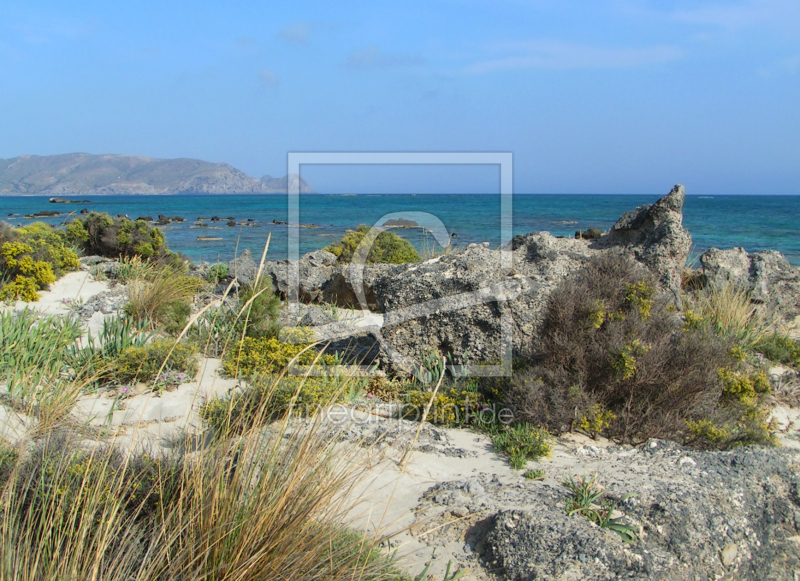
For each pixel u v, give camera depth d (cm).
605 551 370
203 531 295
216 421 443
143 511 348
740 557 408
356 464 423
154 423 579
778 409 716
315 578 294
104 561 286
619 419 605
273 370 732
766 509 453
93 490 324
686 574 379
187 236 3272
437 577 367
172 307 974
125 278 1327
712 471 484
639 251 913
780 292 1120
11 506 304
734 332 878
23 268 1185
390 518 429
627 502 422
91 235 1686
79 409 582
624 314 658
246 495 312
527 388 608
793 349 892
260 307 877
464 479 495
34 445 421
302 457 320
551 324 662
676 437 583
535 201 10838
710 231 4381
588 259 845
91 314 1019
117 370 693
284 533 292
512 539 386
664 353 612
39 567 274
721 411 603
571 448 573
